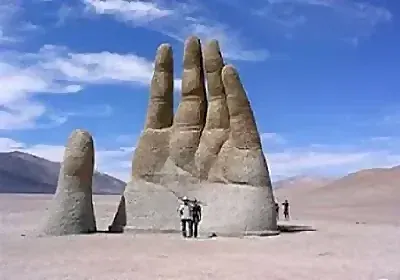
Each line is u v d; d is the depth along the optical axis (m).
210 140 25.95
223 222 24.30
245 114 25.41
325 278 13.99
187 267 15.70
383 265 16.31
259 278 13.87
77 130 25.89
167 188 26.16
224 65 26.70
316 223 35.19
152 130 27.12
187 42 27.53
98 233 25.28
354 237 24.58
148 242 21.84
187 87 27.12
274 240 22.80
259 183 24.78
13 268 15.66
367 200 73.19
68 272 14.88
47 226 24.84
